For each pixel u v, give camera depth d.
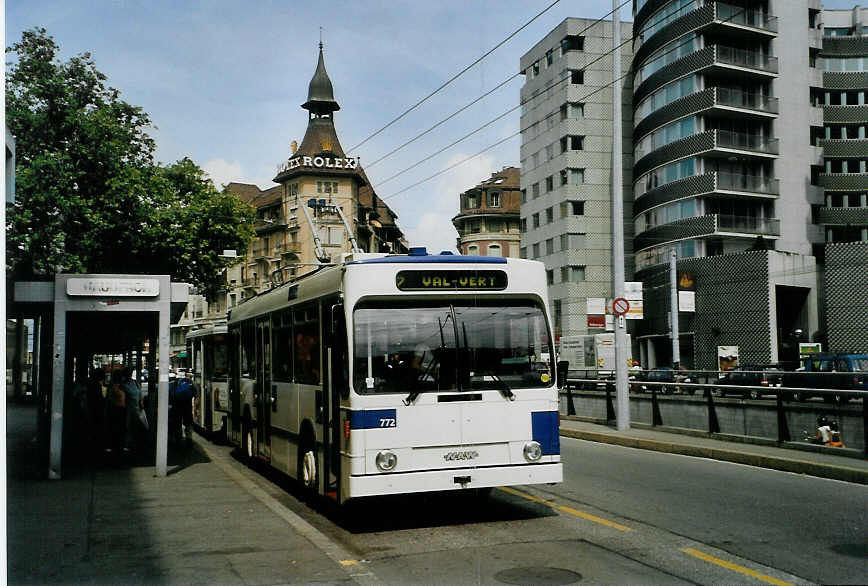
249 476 14.50
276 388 12.55
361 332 8.73
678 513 9.56
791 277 49.69
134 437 17.81
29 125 20.64
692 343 53.06
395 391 8.67
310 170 81.44
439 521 9.46
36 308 14.20
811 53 63.12
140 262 28.92
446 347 8.92
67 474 13.18
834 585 6.40
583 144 66.88
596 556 7.46
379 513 10.16
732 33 53.41
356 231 83.94
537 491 11.41
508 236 91.50
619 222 20.33
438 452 8.71
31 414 28.39
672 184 55.19
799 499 10.50
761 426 16.09
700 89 53.06
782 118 54.94
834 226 61.41
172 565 7.10
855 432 13.72
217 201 30.97
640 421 20.80
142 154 24.20
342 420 8.79
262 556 7.44
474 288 9.15
